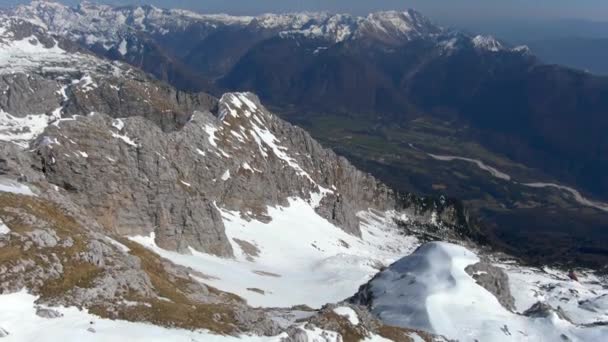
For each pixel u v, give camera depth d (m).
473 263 127.12
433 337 97.25
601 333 107.25
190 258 150.38
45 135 143.50
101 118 158.12
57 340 59.66
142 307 71.62
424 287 116.94
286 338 75.50
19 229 75.62
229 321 76.75
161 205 154.50
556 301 171.38
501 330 105.50
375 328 90.25
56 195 106.31
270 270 172.62
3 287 66.06
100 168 145.25
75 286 70.62
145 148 158.38
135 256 92.19
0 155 107.88
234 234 190.00
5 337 58.66
